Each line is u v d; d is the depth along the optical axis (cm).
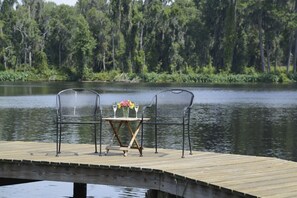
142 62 7412
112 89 5150
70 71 7844
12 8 8012
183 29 7544
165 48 7425
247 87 5806
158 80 7212
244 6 7250
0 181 900
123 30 7481
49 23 8025
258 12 7231
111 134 1852
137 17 7419
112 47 7625
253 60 7612
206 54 7562
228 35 7244
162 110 890
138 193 984
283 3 7256
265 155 1464
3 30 7869
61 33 7956
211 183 682
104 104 3259
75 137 1766
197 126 2144
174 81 7175
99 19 7750
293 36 7525
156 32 7438
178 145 1625
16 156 866
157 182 759
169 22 7400
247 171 762
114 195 967
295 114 2708
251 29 7475
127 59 7475
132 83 6881
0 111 2784
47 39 8012
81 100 905
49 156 867
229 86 6069
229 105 3325
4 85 6103
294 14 7219
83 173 798
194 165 800
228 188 658
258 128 2077
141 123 890
